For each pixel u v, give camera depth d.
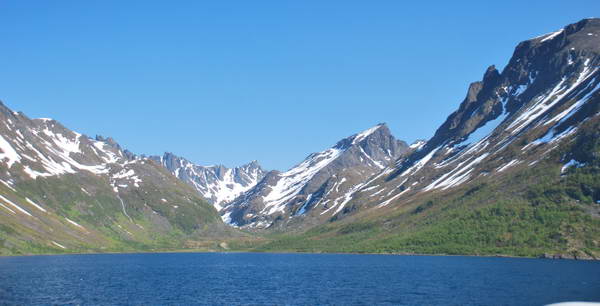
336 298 128.62
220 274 198.50
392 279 167.62
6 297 128.50
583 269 177.50
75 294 135.75
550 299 119.50
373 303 120.00
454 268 198.62
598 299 118.50
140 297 132.12
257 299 128.75
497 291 133.12
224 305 119.94
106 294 137.00
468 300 121.00
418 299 124.38
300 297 131.25
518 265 199.88
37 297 129.12
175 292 142.38
